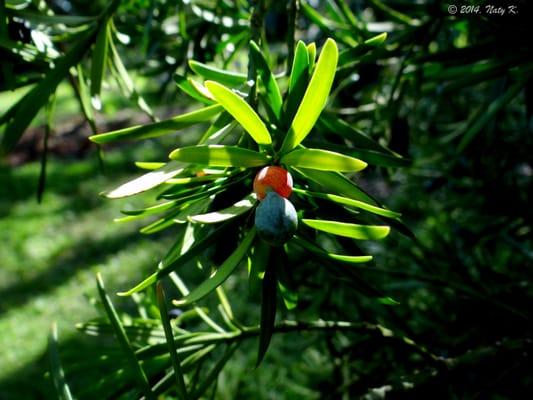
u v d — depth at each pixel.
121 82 0.22
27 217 1.94
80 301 1.41
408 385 0.27
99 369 0.26
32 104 0.19
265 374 0.79
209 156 0.15
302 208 0.17
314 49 0.16
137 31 0.34
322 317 0.37
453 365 0.28
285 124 0.17
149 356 0.23
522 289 0.37
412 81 0.30
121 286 1.44
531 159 0.43
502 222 0.42
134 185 0.15
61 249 1.70
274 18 0.37
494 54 0.25
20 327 1.31
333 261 0.17
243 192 0.17
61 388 0.19
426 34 0.27
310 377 0.50
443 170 0.48
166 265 0.17
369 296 0.17
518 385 0.29
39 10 0.23
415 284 0.39
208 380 0.23
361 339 0.36
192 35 0.32
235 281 1.00
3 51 0.21
